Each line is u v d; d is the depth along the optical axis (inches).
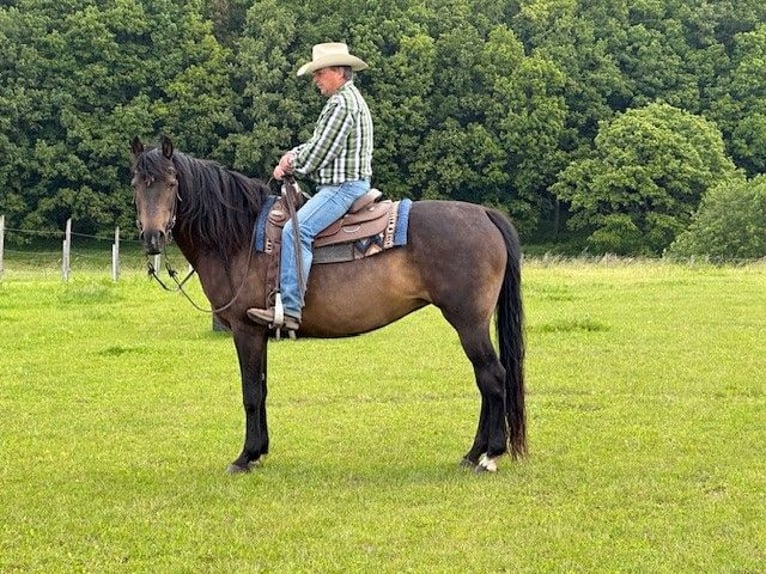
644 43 2317.9
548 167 2069.4
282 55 2005.4
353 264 276.5
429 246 274.7
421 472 281.0
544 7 2324.1
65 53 1925.4
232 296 282.5
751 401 378.9
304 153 275.6
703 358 477.1
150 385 422.9
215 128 1989.4
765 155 2225.6
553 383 417.7
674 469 277.9
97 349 518.9
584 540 219.0
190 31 2042.3
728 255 1460.4
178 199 275.3
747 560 205.6
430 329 599.2
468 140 2034.9
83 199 1840.6
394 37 2110.0
